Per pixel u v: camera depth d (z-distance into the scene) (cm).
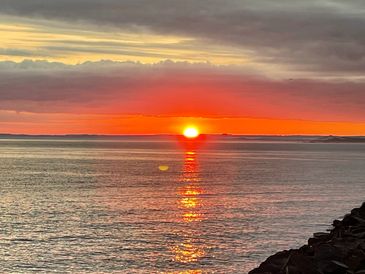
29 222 6266
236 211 7031
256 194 9088
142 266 4316
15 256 4656
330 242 1845
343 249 1658
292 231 5559
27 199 8450
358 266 1554
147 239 5256
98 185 10706
